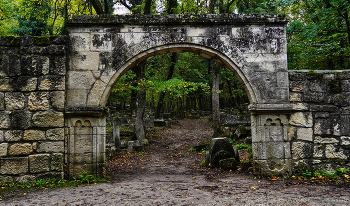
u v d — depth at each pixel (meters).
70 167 6.22
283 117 6.59
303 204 4.34
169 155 12.07
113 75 6.45
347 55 12.07
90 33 6.48
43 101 6.21
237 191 5.23
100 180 6.29
